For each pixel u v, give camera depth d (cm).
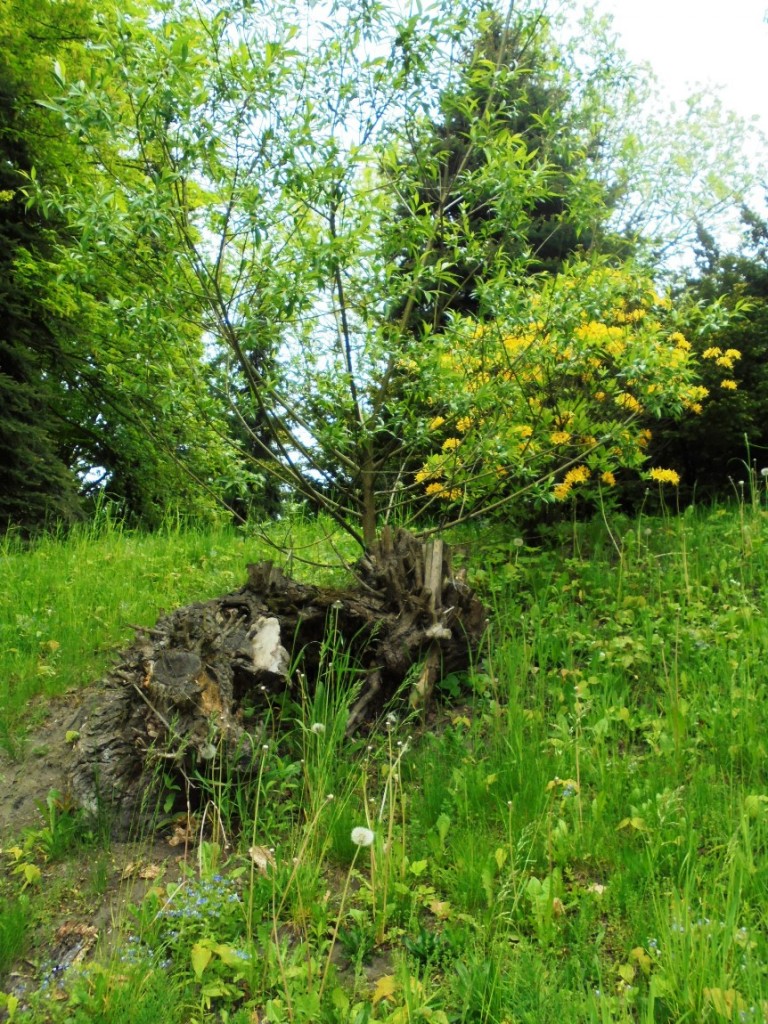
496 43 634
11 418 1119
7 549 791
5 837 372
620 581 564
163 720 368
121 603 602
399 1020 246
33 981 293
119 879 339
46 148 1246
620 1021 236
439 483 651
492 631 520
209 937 292
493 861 317
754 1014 222
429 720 449
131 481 1449
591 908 294
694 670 459
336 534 756
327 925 302
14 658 523
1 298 1156
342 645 450
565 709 431
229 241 495
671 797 336
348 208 519
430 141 553
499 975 259
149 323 489
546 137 590
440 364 520
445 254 579
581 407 586
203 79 482
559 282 546
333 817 350
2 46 1272
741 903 280
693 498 778
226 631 429
